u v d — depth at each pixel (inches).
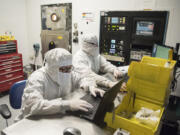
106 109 44.2
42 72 51.4
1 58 114.5
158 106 47.6
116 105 49.7
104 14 104.2
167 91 47.6
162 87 44.7
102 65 84.3
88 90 55.9
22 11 152.1
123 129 37.9
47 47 143.8
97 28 117.9
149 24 90.5
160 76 43.2
